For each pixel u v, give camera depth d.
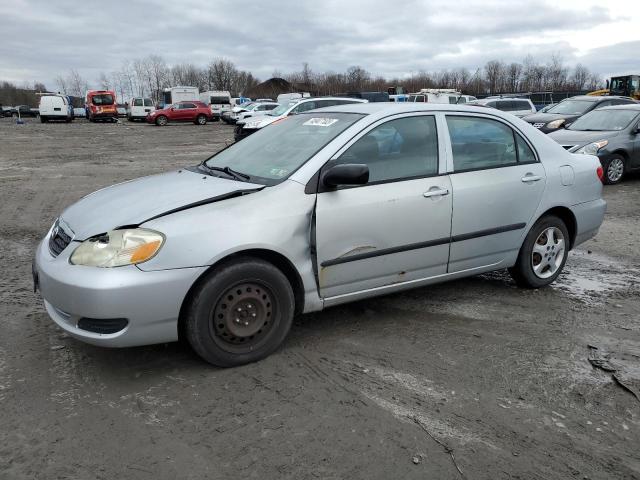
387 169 3.86
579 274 5.41
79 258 3.15
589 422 2.91
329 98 19.89
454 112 4.27
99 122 44.72
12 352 3.58
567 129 11.83
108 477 2.45
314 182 3.57
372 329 4.00
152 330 3.15
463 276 4.36
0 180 11.33
